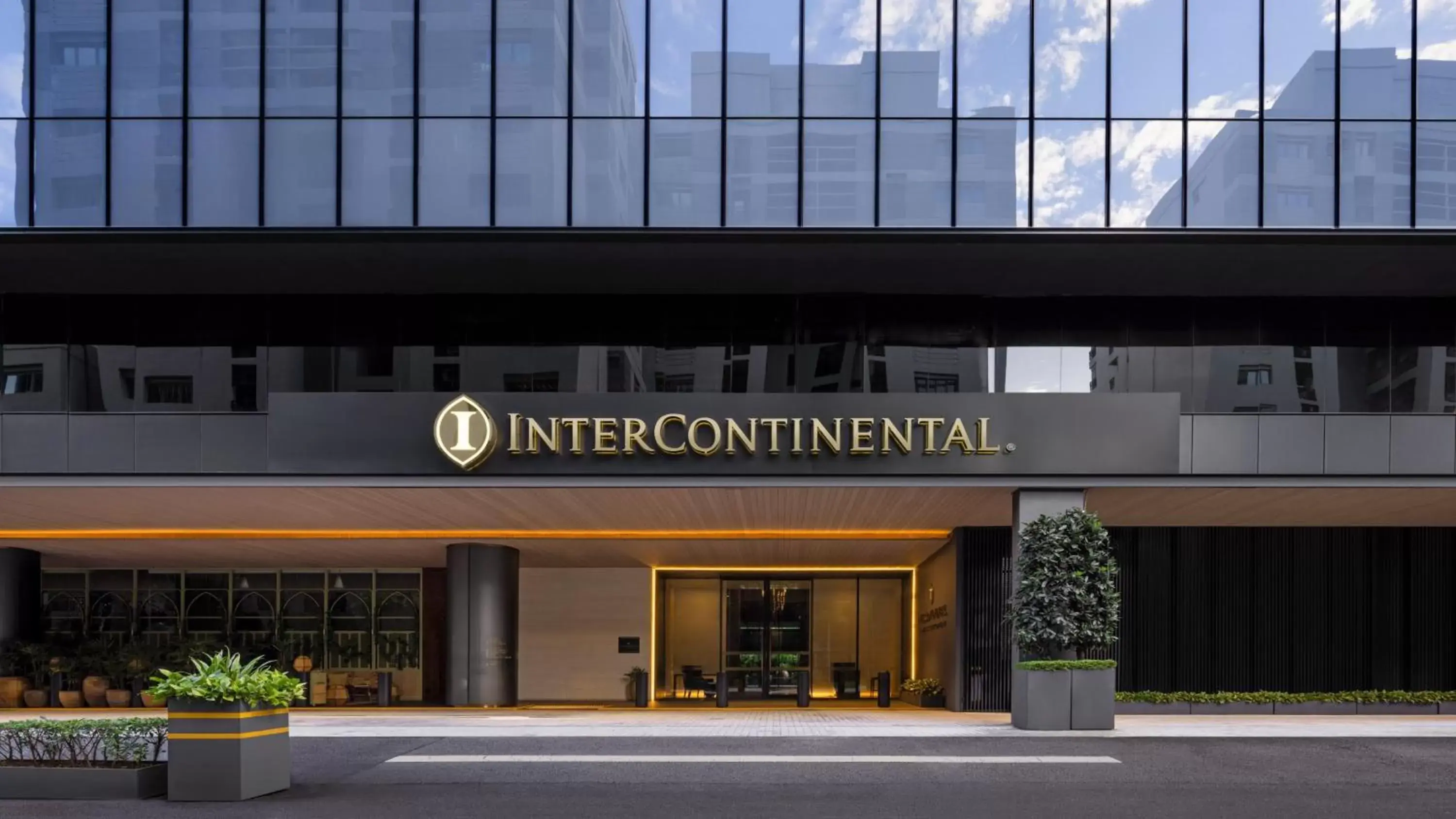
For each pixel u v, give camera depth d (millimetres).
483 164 21422
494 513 24125
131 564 32875
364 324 23859
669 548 29562
